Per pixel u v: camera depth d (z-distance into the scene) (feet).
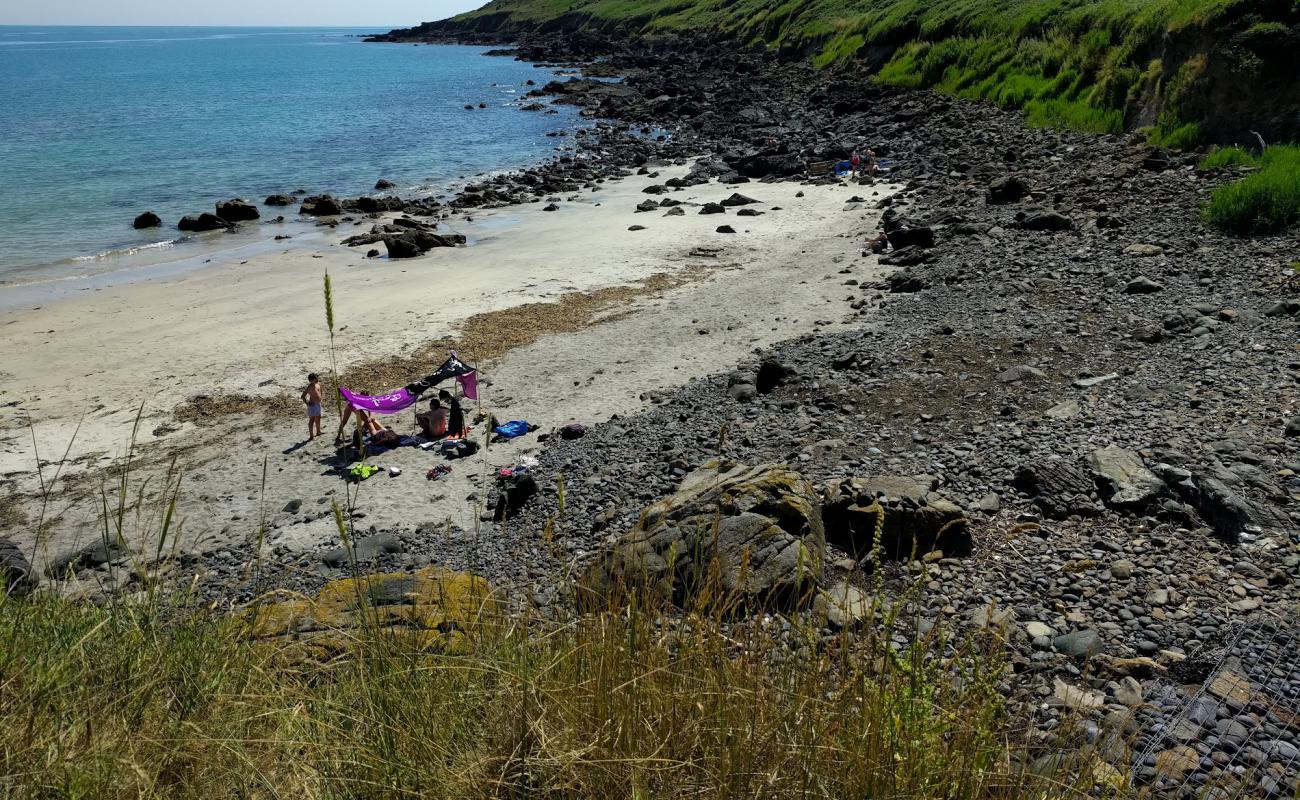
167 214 123.54
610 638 12.07
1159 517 29.40
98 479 49.14
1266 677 19.17
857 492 31.27
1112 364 45.11
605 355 64.85
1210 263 58.95
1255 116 86.12
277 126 211.61
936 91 164.14
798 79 224.53
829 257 86.84
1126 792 12.44
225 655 13.71
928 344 52.70
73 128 204.13
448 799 10.25
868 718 10.94
